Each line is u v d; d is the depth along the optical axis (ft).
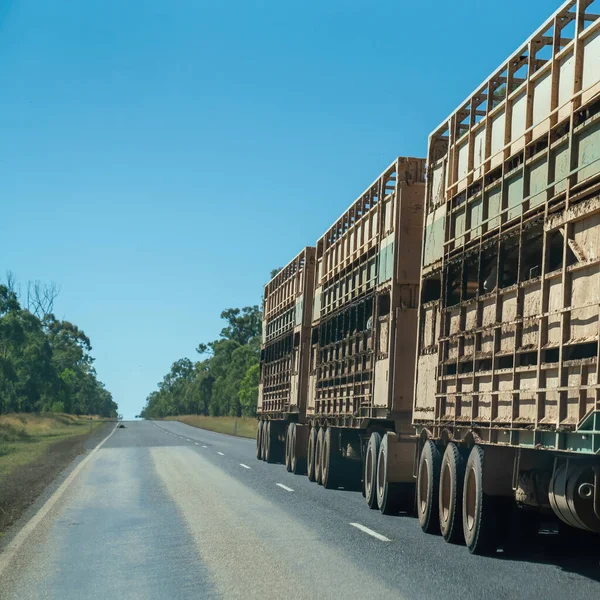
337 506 52.60
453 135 41.63
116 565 32.71
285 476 78.23
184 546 36.94
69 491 61.67
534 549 35.55
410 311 50.03
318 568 31.32
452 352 38.96
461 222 39.50
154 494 59.36
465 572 30.09
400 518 46.80
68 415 429.79
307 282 85.20
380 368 51.88
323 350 72.64
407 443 48.83
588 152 26.63
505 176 33.83
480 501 33.45
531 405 29.40
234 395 428.56
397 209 50.75
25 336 276.41
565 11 29.35
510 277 32.91
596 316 25.09
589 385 25.05
